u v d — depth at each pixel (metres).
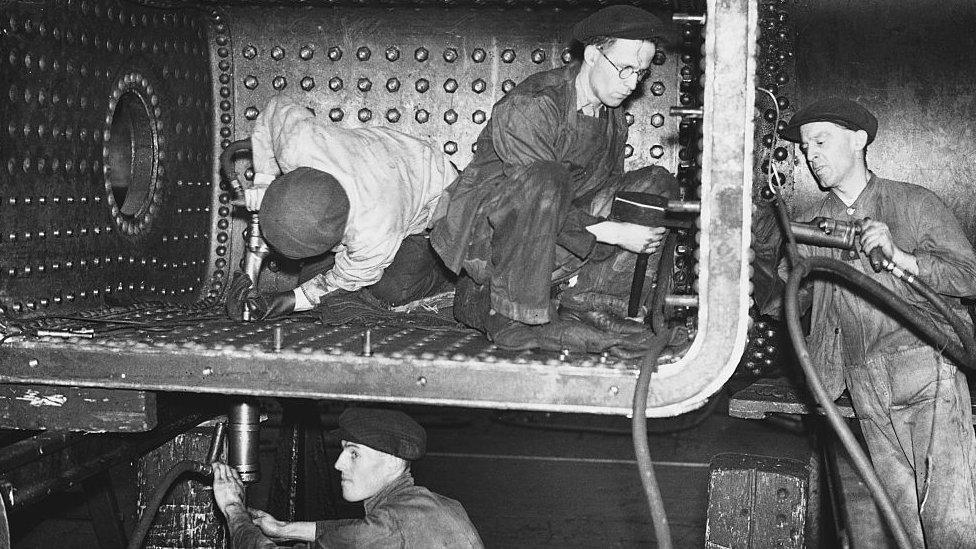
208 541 3.88
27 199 3.15
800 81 4.16
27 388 2.89
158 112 3.88
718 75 2.42
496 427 8.09
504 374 2.60
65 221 3.35
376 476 3.41
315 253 3.17
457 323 3.42
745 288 2.44
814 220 3.06
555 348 2.74
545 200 2.79
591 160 3.24
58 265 3.32
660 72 4.11
